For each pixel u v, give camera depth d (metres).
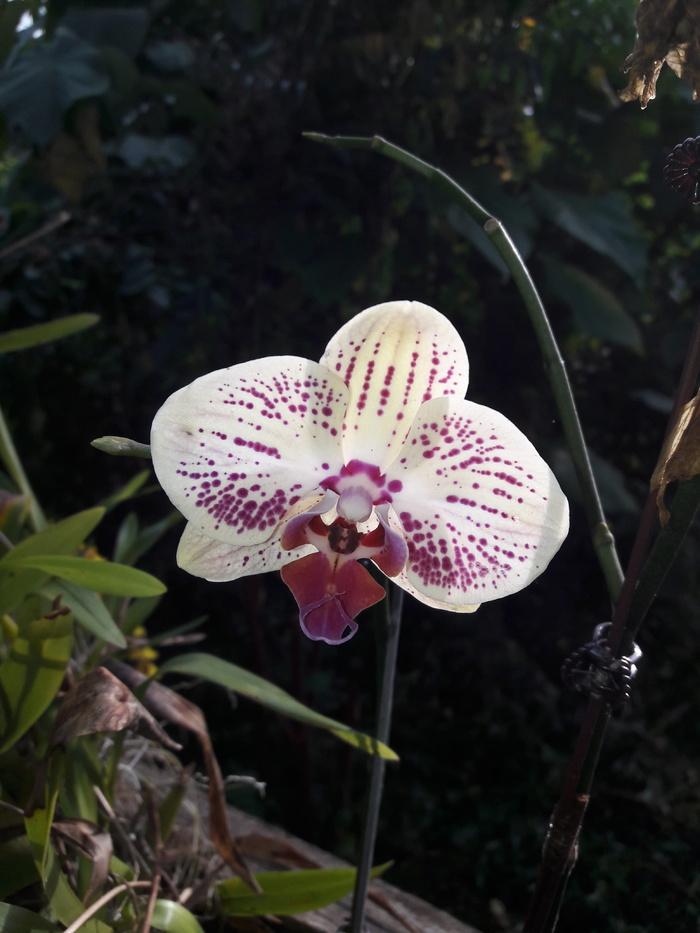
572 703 0.73
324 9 0.53
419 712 0.73
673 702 0.69
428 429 0.19
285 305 0.65
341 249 0.57
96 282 0.66
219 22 0.56
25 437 0.73
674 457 0.16
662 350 0.67
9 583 0.25
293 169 0.57
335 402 0.19
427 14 0.50
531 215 0.53
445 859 0.57
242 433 0.19
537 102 0.56
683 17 0.17
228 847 0.26
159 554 0.79
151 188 0.57
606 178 0.56
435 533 0.20
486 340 0.69
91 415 0.77
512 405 0.70
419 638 0.75
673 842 0.48
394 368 0.19
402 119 0.55
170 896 0.27
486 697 0.72
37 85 0.43
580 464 0.19
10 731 0.24
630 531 0.69
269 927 0.29
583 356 0.75
